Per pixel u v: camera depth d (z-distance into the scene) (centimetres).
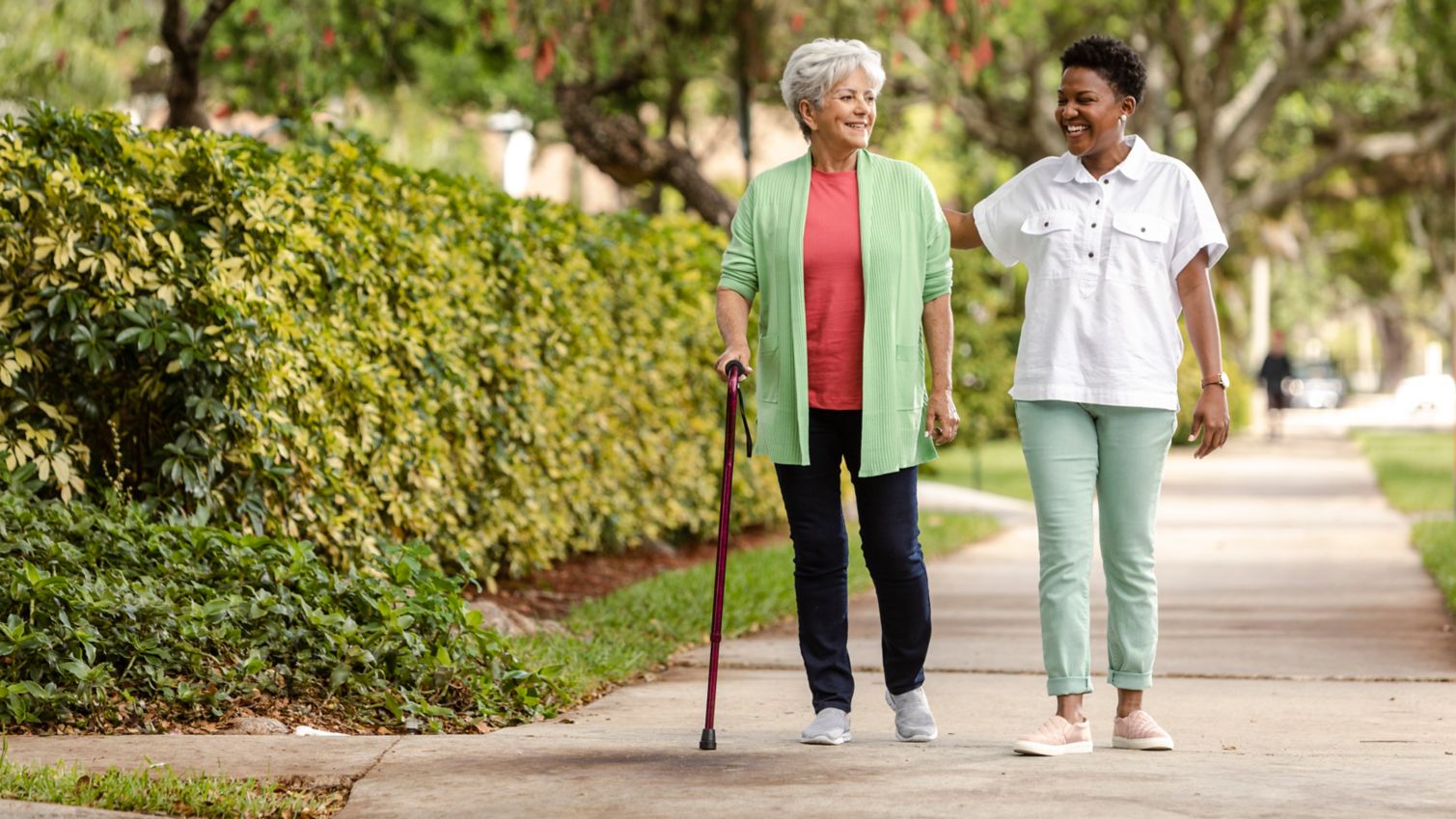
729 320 538
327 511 761
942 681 736
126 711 541
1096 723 618
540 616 905
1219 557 1345
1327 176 3559
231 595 606
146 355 690
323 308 770
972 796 444
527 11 1280
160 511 696
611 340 1112
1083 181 529
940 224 540
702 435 1288
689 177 1853
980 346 2167
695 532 1312
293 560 639
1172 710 650
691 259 1284
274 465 718
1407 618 952
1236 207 3153
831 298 529
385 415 806
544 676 640
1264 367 3728
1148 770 482
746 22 1533
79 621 553
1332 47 2922
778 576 1073
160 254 692
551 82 1758
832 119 530
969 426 2195
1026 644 863
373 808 432
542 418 992
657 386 1190
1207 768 486
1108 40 528
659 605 920
